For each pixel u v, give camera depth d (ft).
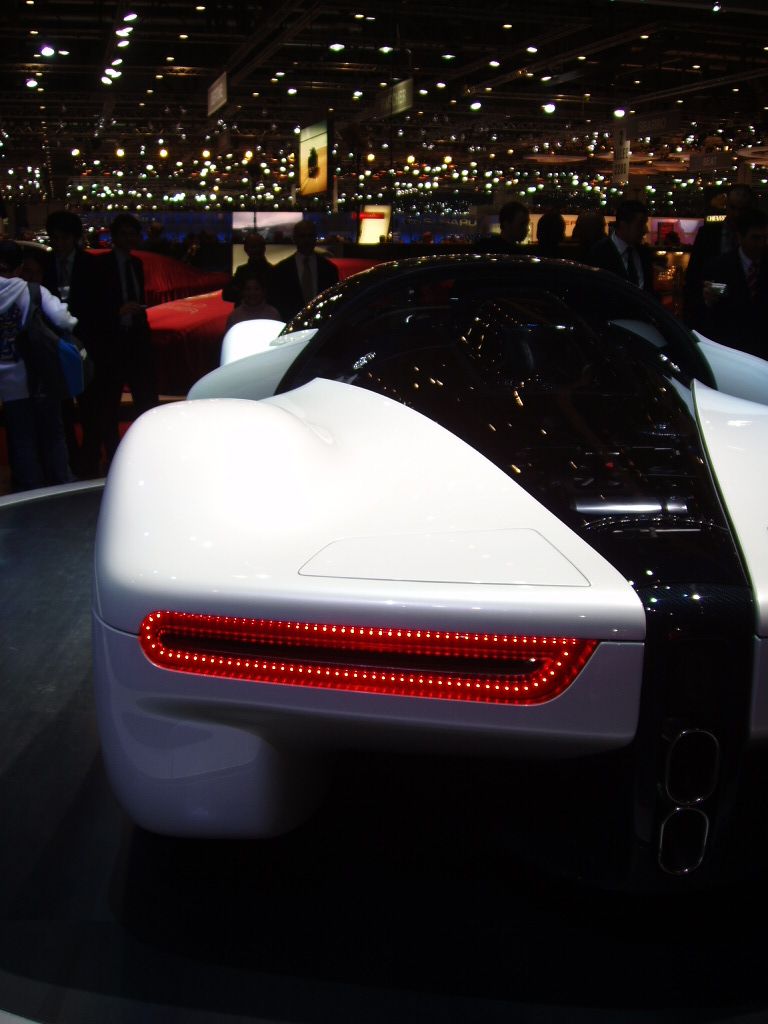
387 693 3.95
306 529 4.35
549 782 4.59
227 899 4.84
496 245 16.30
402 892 4.89
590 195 108.99
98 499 12.85
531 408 6.10
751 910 4.76
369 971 4.35
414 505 4.61
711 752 4.06
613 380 6.66
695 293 16.74
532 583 4.00
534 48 53.62
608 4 46.62
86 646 8.03
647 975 4.33
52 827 5.46
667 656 3.92
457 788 5.36
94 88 73.26
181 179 129.90
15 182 117.91
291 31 49.93
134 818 4.48
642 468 5.16
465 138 95.25
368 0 45.60
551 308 7.29
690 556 4.19
